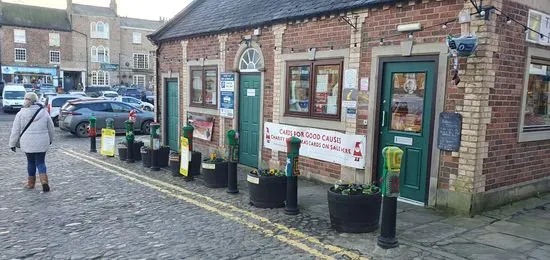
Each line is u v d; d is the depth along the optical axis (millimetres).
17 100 27828
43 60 45688
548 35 6746
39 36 45250
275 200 6445
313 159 8273
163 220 5898
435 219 5816
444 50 6039
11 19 43969
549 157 7352
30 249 4793
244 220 5883
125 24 51219
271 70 9102
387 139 6973
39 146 7344
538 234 5238
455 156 6027
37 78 45500
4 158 10906
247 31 9656
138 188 7766
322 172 8086
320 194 7332
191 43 11672
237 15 10445
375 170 7168
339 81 7660
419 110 6504
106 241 5074
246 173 9258
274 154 9133
